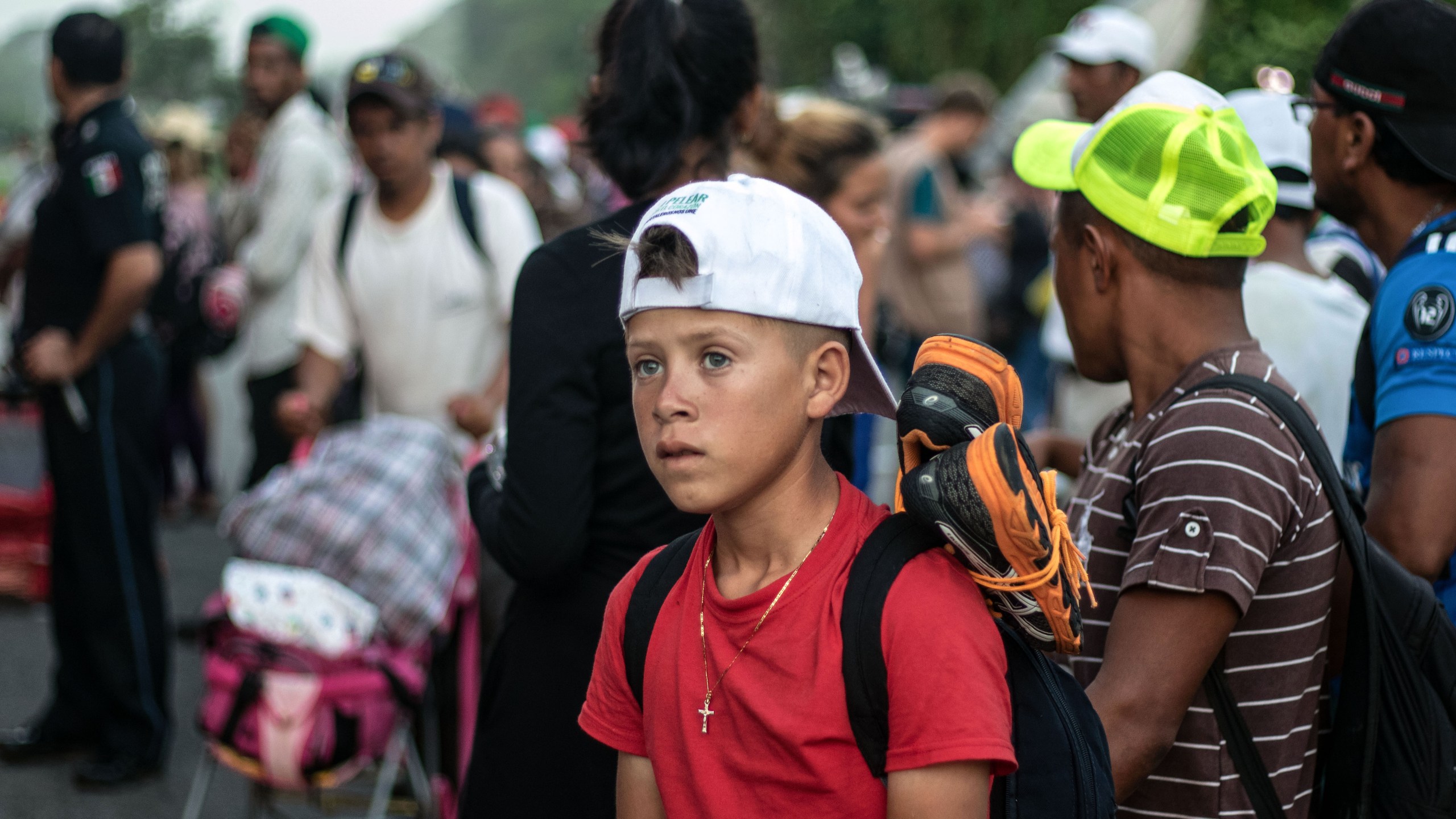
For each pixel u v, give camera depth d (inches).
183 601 224.8
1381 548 69.4
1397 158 80.5
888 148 282.0
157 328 252.8
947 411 49.3
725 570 52.0
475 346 151.2
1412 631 66.0
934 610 47.0
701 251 46.9
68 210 152.9
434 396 150.1
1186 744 64.2
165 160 278.4
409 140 145.5
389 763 128.0
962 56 587.5
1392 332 77.4
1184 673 61.1
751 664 49.2
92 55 154.1
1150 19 318.0
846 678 47.4
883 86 511.8
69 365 151.0
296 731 117.4
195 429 283.6
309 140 203.2
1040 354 305.7
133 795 152.4
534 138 400.8
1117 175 67.0
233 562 123.2
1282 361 91.3
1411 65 78.8
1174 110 66.3
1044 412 306.2
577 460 76.0
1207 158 64.9
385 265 148.7
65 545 155.0
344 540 121.4
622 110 80.2
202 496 286.4
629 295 49.3
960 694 45.8
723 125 82.1
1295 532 62.9
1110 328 69.9
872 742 47.3
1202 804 64.1
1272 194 66.2
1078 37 175.5
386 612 121.7
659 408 48.1
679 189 51.6
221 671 119.6
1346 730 66.5
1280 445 62.6
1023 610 47.9
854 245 135.8
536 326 76.8
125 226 151.8
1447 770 65.6
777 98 133.0
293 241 198.5
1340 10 350.9
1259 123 98.4
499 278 149.8
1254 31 358.9
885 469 275.3
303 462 131.9
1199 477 61.9
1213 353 66.1
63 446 153.1
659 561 54.6
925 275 275.7
